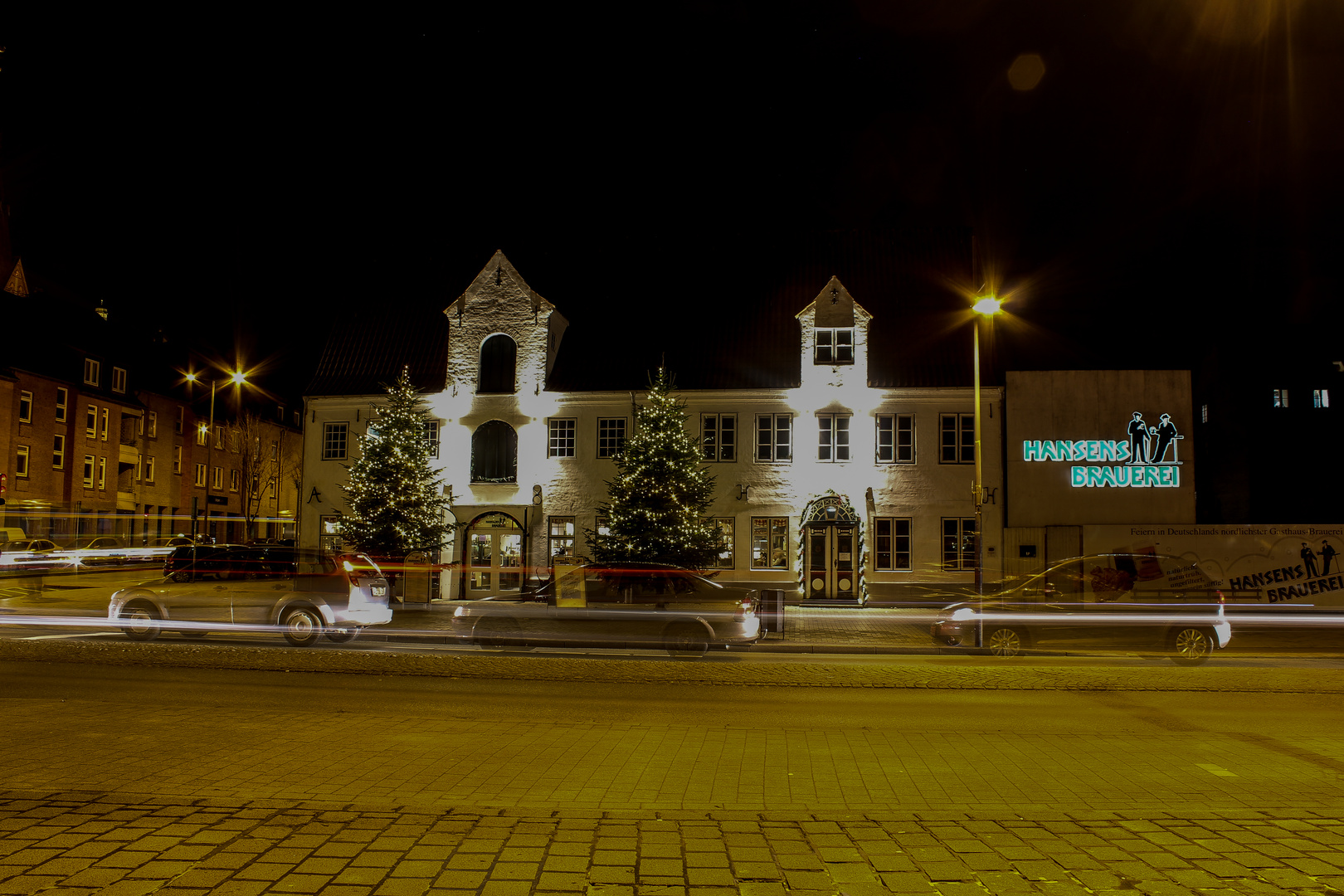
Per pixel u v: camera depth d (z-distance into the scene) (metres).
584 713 11.16
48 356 55.12
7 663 15.40
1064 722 10.93
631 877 5.09
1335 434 49.59
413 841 5.60
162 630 19.16
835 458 33.81
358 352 38.38
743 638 17.86
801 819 6.31
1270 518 48.91
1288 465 49.34
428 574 31.98
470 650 18.23
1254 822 6.33
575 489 35.22
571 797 6.83
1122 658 18.69
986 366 33.56
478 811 6.32
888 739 9.43
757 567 33.78
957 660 17.97
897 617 27.53
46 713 10.23
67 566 45.66
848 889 4.98
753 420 34.44
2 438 50.88
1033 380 33.34
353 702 11.88
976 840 5.88
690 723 10.53
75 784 6.88
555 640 18.27
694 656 17.88
